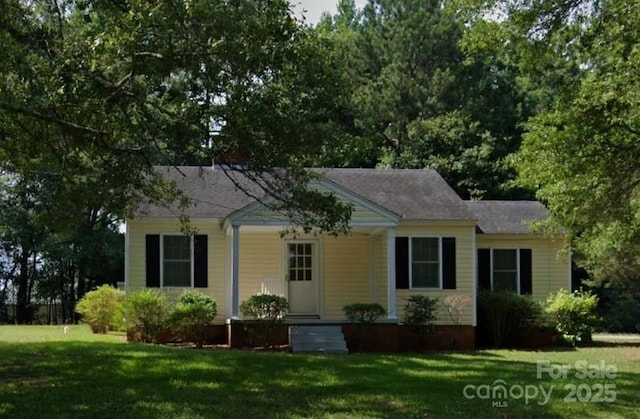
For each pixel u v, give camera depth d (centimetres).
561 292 2408
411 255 2302
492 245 2519
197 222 2245
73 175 1407
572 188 1695
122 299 2327
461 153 3966
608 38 1427
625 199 1677
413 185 2495
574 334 2341
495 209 2656
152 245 2219
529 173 1688
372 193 2408
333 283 2356
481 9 1547
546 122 1631
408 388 1218
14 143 1329
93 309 2348
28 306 4303
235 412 1020
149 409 1029
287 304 2080
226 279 2258
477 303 2375
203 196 2300
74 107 1130
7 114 1227
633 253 2562
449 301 2256
